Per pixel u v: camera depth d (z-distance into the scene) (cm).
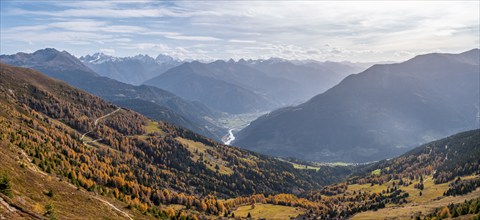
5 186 8612
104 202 15075
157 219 17962
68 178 17812
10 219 7356
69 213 10281
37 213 8606
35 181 11744
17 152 16612
